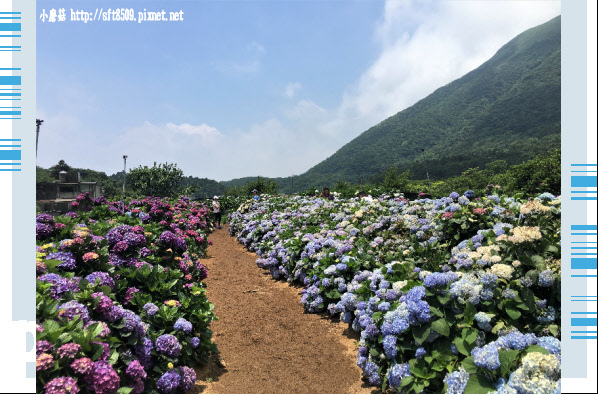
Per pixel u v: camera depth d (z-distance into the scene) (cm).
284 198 1420
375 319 337
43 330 228
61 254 318
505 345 245
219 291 625
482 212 466
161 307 339
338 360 388
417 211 660
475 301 281
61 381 204
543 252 312
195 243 837
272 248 783
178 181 2645
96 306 268
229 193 2209
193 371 314
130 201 1147
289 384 339
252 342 431
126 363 263
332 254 565
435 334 293
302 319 505
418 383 282
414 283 339
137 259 388
